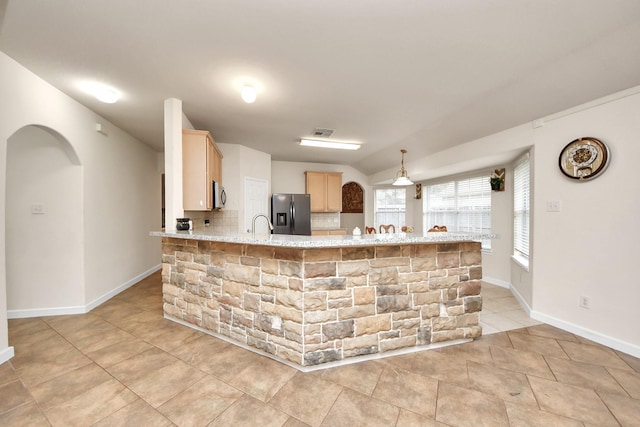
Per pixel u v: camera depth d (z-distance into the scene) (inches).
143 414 60.9
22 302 114.9
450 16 65.6
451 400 65.7
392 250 86.0
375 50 80.1
